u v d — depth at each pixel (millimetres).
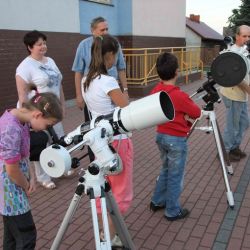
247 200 4113
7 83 7781
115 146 2850
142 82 11242
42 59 4285
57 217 3854
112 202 2547
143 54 11273
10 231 2625
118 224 2686
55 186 4535
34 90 4023
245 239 3373
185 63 14516
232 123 5121
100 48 2906
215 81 3930
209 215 3801
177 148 3455
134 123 2260
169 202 3648
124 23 12422
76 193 2391
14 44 7887
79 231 3568
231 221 3678
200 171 4941
